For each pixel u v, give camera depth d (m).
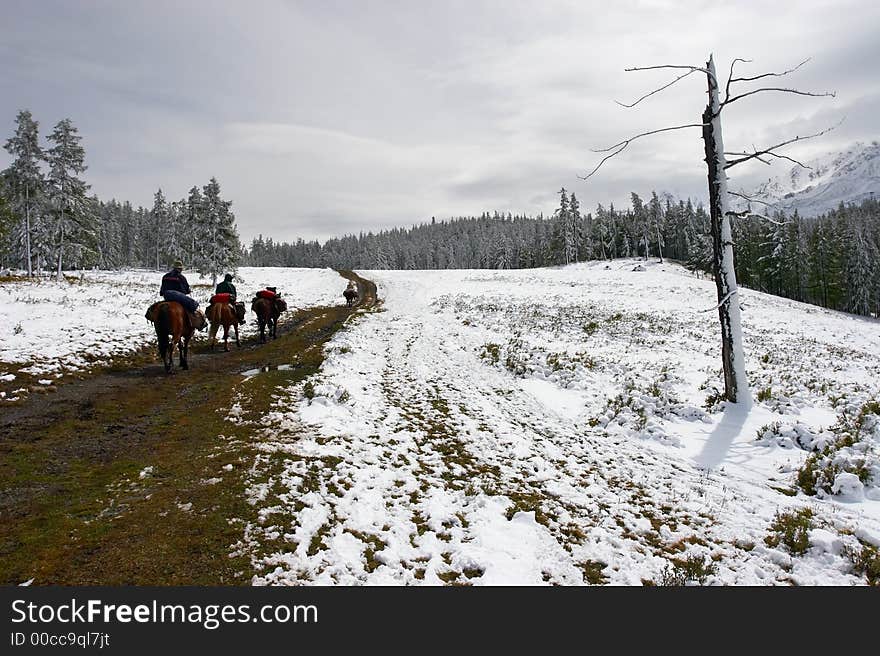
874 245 77.69
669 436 10.11
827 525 6.58
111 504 5.69
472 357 17.53
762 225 78.75
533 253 120.19
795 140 10.03
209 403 9.97
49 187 40.78
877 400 12.41
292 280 56.19
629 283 49.53
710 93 11.59
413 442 8.91
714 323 28.48
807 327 34.41
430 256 154.75
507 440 9.55
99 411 9.16
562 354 16.83
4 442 7.33
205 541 5.02
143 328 18.19
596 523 6.49
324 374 12.82
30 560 4.54
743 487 8.03
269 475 6.62
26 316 16.92
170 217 89.69
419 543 5.58
